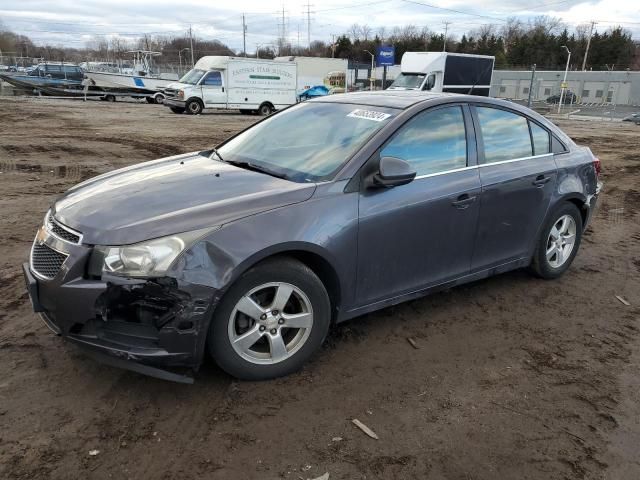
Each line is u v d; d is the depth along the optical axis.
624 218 7.80
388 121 3.73
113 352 2.82
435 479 2.55
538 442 2.83
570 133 22.56
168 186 3.39
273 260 3.07
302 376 3.31
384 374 3.38
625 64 96.81
